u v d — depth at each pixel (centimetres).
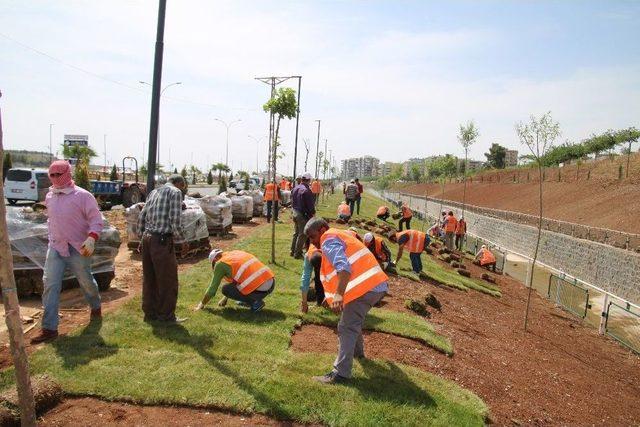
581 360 876
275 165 1006
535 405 553
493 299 1238
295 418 386
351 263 452
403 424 391
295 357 496
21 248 665
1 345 493
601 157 4878
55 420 361
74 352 470
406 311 762
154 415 377
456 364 584
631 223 2762
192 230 1010
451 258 1684
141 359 461
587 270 1922
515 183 5659
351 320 449
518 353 779
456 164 7456
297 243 1031
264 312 637
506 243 2880
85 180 2139
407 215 1956
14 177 2188
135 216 1033
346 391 430
